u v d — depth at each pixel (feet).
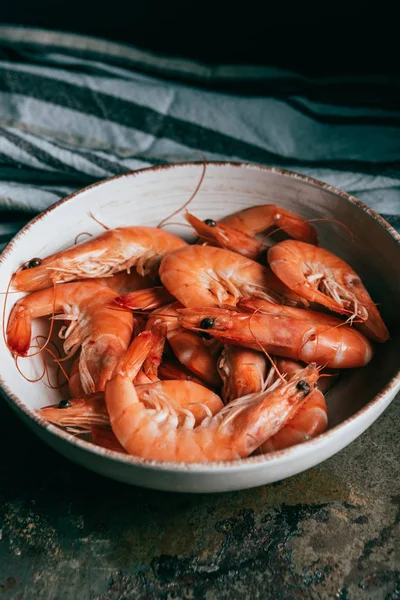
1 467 1.52
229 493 1.47
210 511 1.44
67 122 2.06
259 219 1.69
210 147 2.06
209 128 2.07
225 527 1.42
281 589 1.35
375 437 1.54
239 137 2.07
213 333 1.44
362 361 1.48
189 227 1.76
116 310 1.52
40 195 1.91
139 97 2.09
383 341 1.50
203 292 1.54
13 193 1.90
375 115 2.10
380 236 1.58
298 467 1.30
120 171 1.99
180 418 1.36
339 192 1.62
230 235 1.64
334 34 2.20
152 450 1.29
